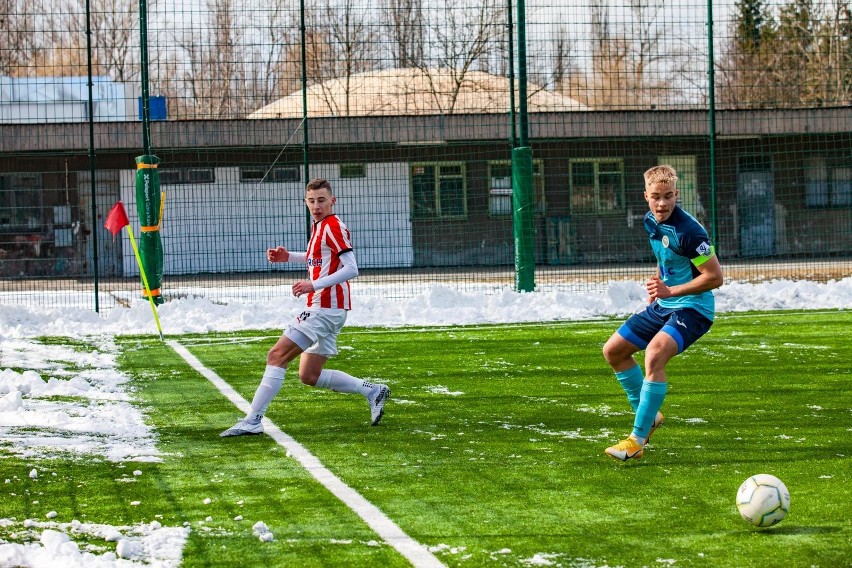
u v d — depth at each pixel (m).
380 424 7.31
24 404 7.91
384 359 10.90
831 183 29.05
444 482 5.52
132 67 35.69
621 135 24.45
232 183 24.30
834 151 28.78
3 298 19.08
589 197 28.00
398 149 25.86
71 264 26.56
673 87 23.38
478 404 8.12
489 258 26.72
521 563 4.11
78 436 6.80
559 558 4.18
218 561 4.16
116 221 13.02
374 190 26.06
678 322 5.98
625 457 5.88
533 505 5.03
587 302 15.80
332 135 23.58
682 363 10.27
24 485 5.42
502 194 26.72
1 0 20.44
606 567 4.06
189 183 23.94
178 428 7.18
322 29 18.55
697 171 28.41
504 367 10.22
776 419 7.33
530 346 11.88
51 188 26.33
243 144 22.97
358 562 4.14
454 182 26.48
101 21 35.94
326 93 28.59
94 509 4.98
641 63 21.78
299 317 7.01
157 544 4.38
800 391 8.56
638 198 28.08
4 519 4.77
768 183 28.75
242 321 14.73
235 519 4.79
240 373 10.02
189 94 24.75
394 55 20.69
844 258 27.53
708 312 6.07
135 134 23.52
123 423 7.31
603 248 28.05
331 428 7.16
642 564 4.09
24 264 26.45
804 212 28.98
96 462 6.01
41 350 11.85
